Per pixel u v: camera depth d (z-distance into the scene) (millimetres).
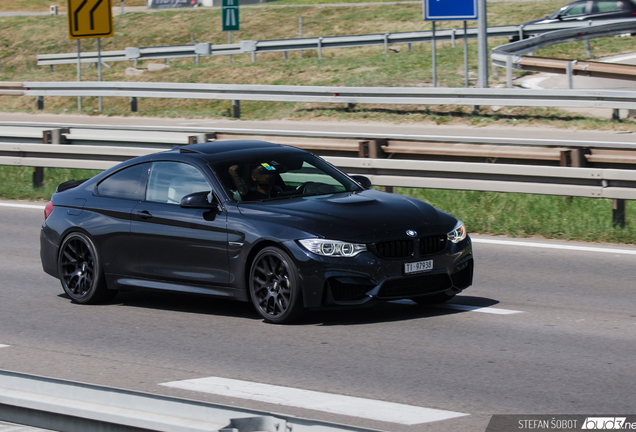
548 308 11625
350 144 19594
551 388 8297
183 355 9812
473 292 12672
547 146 17656
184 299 12844
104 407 6488
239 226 11000
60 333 11008
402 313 11477
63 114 36312
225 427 5891
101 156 21500
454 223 11266
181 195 11781
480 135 26312
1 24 63281
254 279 10953
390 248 10492
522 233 16672
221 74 39250
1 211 20734
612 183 15898
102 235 12289
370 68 36594
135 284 12078
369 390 8367
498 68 35344
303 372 9016
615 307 11625
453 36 39188
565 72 28875
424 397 8125
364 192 11938
